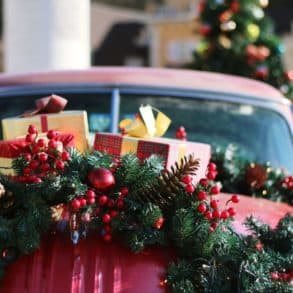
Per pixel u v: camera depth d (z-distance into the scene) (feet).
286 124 13.91
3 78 13.80
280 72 26.27
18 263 7.97
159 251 8.21
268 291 8.12
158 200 8.27
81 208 7.91
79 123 9.18
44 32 27.30
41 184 8.00
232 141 13.42
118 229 8.06
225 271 8.21
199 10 27.91
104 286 7.82
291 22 114.83
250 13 27.22
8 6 28.12
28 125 9.30
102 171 8.00
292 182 11.76
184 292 7.88
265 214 9.68
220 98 13.71
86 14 28.17
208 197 8.64
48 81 13.46
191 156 8.29
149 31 127.24
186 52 123.95
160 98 13.46
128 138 8.87
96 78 13.52
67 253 7.97
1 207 8.17
